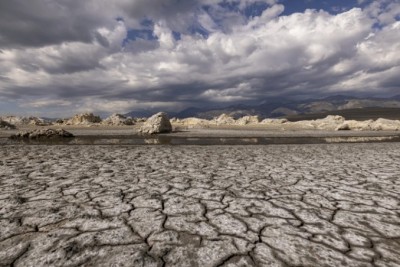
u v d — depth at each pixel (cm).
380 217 398
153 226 356
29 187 528
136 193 497
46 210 406
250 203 452
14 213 393
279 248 304
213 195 492
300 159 940
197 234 335
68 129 2922
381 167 784
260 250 299
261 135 2320
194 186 552
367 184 580
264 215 400
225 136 2186
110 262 271
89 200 455
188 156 996
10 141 1677
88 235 328
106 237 323
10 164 777
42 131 1988
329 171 720
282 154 1080
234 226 360
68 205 429
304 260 281
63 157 929
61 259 275
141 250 295
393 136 2406
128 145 1416
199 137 2073
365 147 1400
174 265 268
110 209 414
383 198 484
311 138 2136
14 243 307
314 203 455
